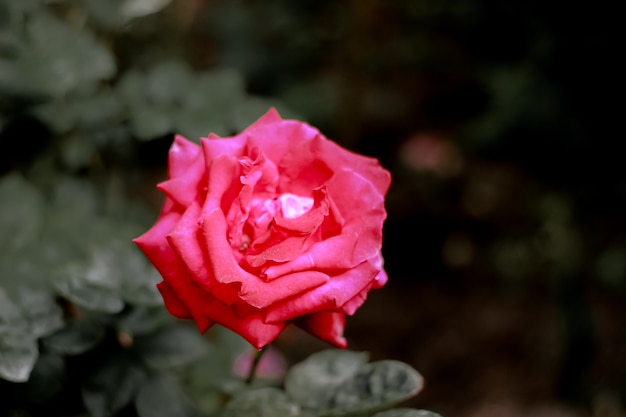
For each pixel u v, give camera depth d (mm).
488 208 1243
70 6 716
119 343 531
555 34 934
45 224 610
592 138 970
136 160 710
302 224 457
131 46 1063
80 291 508
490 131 1095
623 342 986
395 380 521
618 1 883
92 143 656
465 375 1052
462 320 1129
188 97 630
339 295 456
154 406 523
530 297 1134
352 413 507
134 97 632
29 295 515
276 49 1368
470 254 1225
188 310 466
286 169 483
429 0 1232
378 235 467
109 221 637
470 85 1368
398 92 1405
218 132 610
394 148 1360
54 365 523
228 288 450
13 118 626
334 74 1374
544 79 980
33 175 663
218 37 1371
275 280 452
